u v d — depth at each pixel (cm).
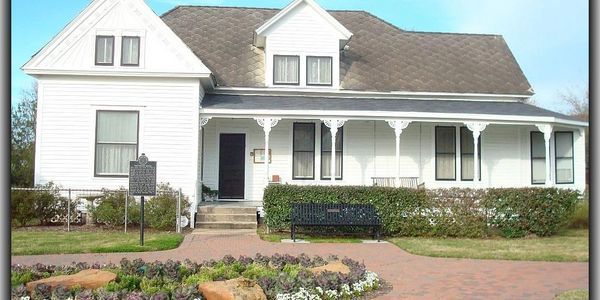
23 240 1338
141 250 1227
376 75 2166
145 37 1772
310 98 2038
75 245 1266
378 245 1374
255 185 1966
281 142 1983
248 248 1291
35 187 1678
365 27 2478
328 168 1997
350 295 797
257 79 2077
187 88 1786
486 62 2353
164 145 1770
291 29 2070
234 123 1973
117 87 1767
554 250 1286
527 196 1555
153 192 1294
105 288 748
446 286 889
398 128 1822
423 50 2381
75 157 1742
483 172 2061
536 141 2081
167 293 725
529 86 2233
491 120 1850
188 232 1576
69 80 1750
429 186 2028
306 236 1519
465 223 1539
